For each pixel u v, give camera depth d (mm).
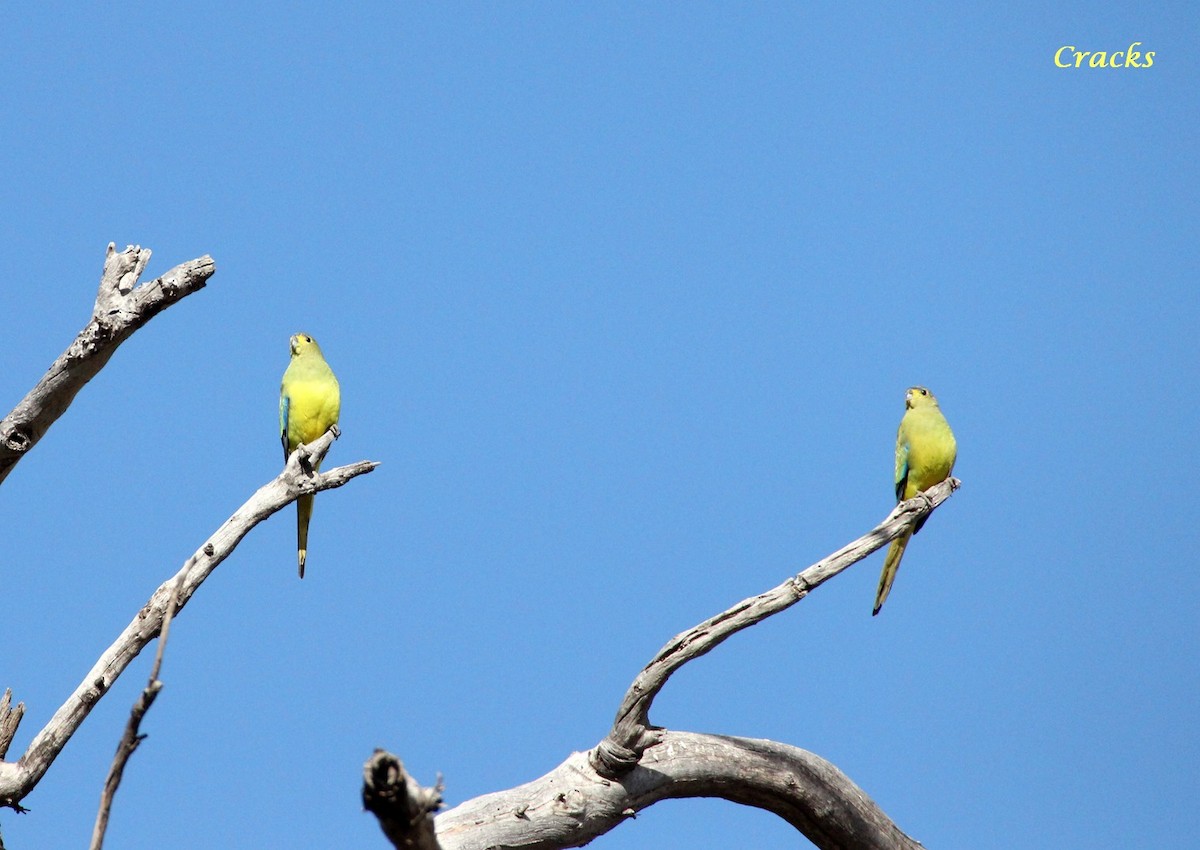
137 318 14133
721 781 15078
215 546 14070
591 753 14547
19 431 14570
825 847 16203
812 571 14125
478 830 13938
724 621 13891
